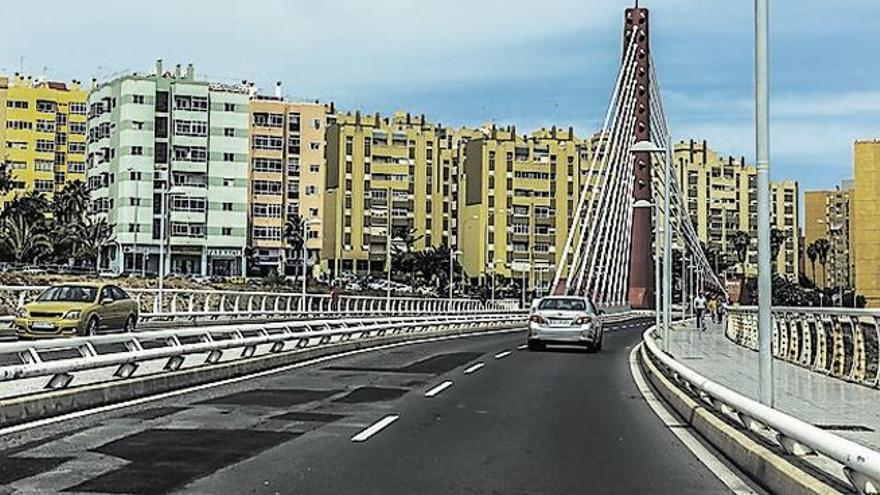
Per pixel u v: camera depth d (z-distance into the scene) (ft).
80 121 401.49
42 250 301.22
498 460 34.73
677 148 475.72
